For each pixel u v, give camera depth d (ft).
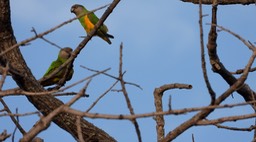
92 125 37.93
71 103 22.27
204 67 23.99
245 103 22.15
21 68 35.99
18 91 24.03
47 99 36.73
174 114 21.97
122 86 23.25
